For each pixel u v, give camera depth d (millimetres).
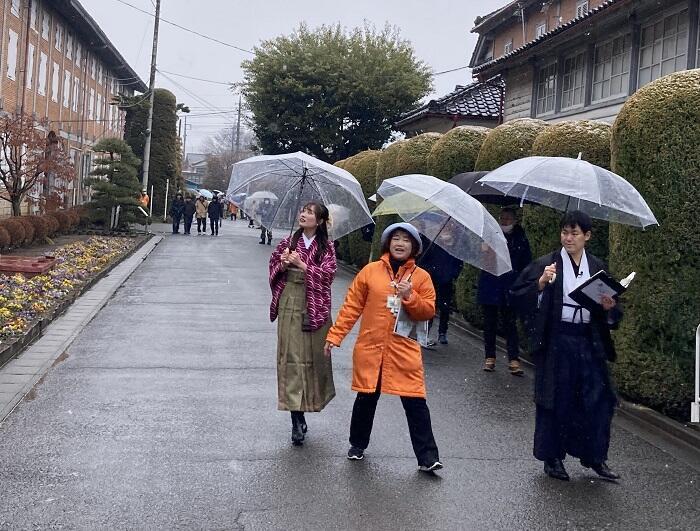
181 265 20000
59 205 25094
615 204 5676
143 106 36719
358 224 6711
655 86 7203
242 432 6328
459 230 6586
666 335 7090
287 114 38094
